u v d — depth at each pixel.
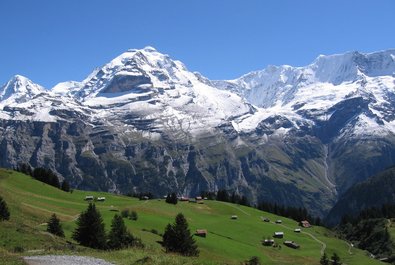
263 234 173.62
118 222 88.00
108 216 132.75
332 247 180.50
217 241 135.00
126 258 45.69
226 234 158.75
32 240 65.94
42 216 109.75
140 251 51.78
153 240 104.19
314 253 161.25
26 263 42.59
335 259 142.88
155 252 52.16
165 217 159.88
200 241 127.94
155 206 187.50
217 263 43.69
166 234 89.38
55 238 74.38
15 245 60.66
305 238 186.62
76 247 68.31
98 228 83.75
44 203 138.88
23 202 123.06
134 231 111.12
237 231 168.88
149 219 142.62
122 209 157.62
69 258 46.56
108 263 42.75
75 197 179.62
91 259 45.66
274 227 194.62
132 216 137.62
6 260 43.56
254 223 192.00
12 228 71.88
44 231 79.69
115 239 85.94
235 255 122.38
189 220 173.62
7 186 152.75
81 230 83.44
